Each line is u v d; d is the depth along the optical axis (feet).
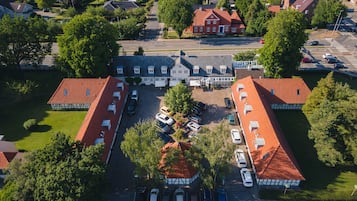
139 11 440.86
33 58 305.12
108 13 438.81
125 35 391.86
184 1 374.63
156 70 296.51
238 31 408.46
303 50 364.38
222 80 296.30
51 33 352.08
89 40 269.44
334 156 193.88
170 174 191.01
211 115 260.21
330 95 230.89
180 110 252.42
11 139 236.43
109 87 257.96
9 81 274.98
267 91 262.26
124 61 299.38
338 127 197.98
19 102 278.87
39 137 237.66
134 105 264.31
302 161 215.51
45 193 150.20
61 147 167.94
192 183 198.59
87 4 509.76
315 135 204.85
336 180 200.95
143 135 180.24
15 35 279.90
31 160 169.37
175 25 378.73
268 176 189.26
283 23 271.28
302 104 258.78
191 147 185.47
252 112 234.38
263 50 287.07
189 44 380.58
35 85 279.08
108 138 219.00
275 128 214.69
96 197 164.14
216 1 510.58
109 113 236.02
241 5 420.77
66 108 266.36
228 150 180.96
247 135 223.71
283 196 189.98
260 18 387.14
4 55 284.82
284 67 285.43
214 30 407.03
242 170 204.54
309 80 309.63
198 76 294.46
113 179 203.21
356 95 214.69
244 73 290.97
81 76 281.95
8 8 442.50
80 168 156.25
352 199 188.96
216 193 191.62
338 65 329.31
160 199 191.52
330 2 400.67
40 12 478.18
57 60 284.82
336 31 412.36
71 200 148.87
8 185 167.73
